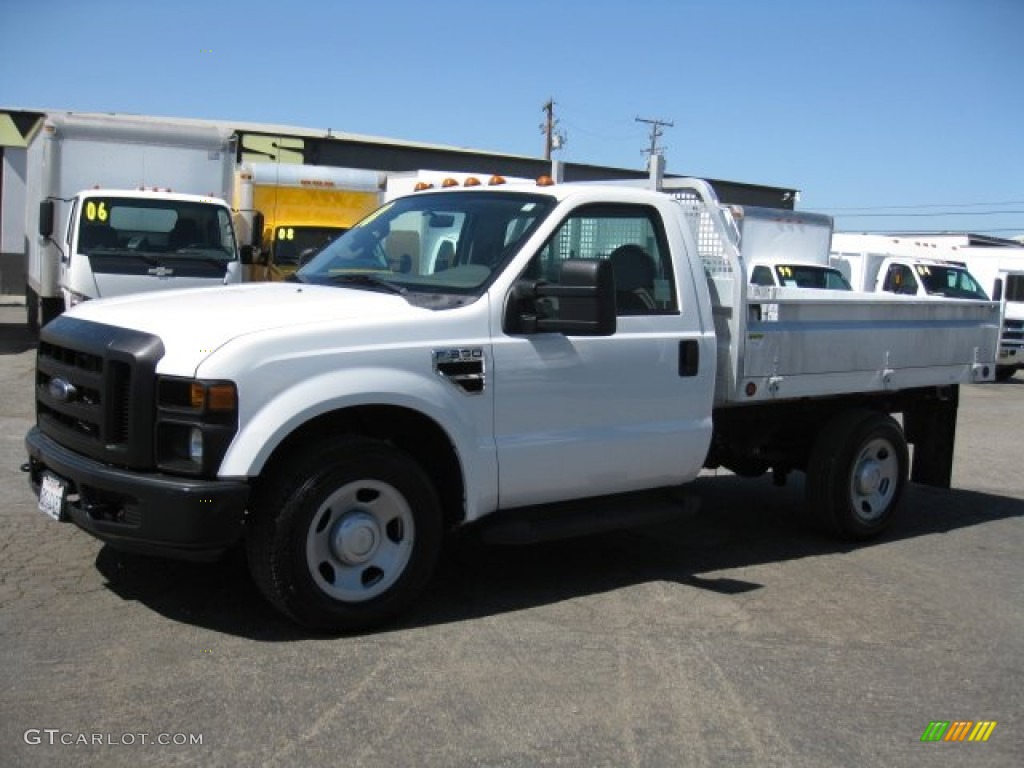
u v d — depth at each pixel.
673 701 4.22
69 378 4.78
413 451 5.12
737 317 5.97
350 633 4.75
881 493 7.17
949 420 7.88
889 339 7.00
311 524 4.54
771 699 4.30
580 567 6.07
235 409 4.30
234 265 12.78
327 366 4.51
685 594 5.64
